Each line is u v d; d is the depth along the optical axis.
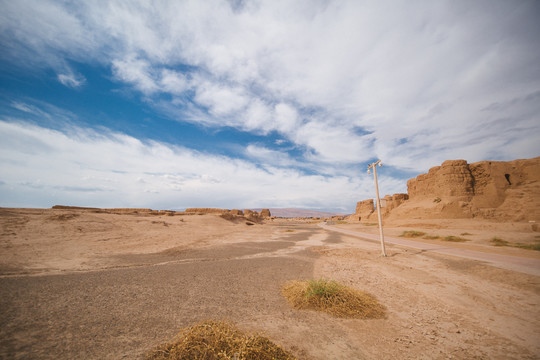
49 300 5.57
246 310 5.34
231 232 32.22
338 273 9.06
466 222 28.34
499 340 4.09
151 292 6.47
